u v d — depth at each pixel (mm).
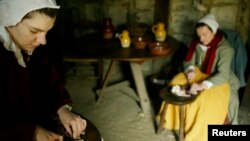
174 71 3299
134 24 3312
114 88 3395
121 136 2666
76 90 3486
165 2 3377
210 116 2428
